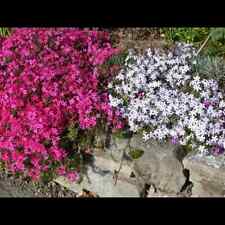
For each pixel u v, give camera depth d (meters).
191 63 1.08
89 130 1.05
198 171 1.00
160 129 1.02
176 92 1.04
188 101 1.02
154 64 1.07
